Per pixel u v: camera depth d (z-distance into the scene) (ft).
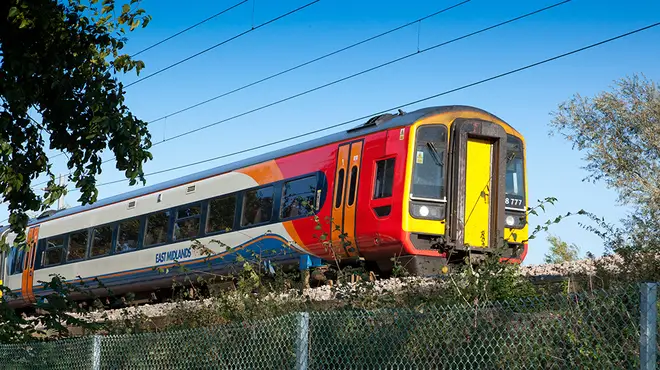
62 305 36.29
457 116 47.47
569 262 38.60
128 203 69.26
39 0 35.42
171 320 35.91
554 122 91.35
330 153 50.67
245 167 57.72
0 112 36.78
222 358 22.29
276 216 53.62
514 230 48.16
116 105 36.81
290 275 32.53
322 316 20.04
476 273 27.25
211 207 59.98
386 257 46.57
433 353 18.33
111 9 37.50
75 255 74.79
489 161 47.91
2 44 36.91
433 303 24.93
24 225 37.96
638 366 15.51
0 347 29.68
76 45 37.42
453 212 45.98
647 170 85.87
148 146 36.96
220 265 57.88
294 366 19.89
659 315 15.47
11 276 83.41
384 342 19.04
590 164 89.04
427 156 46.24
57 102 37.58
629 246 27.89
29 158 37.91
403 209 44.98
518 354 17.07
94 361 25.79
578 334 16.52
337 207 49.06
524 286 27.94
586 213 28.58
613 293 16.10
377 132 47.98
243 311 30.25
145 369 24.32
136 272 66.69
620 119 88.53
